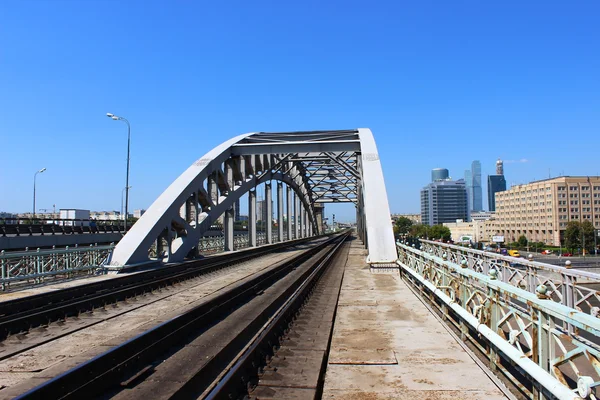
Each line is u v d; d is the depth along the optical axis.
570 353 3.66
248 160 31.20
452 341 6.95
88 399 4.85
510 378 4.91
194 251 23.41
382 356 6.16
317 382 5.24
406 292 12.53
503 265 8.24
